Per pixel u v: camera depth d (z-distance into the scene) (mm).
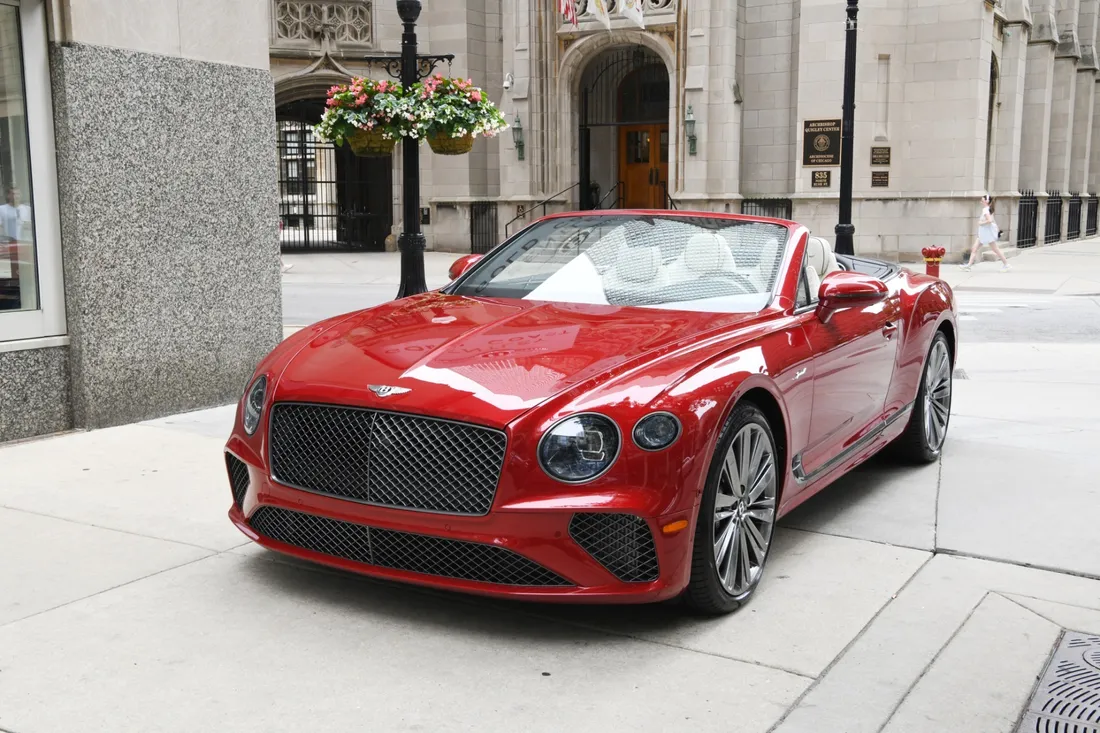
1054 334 12234
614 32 26281
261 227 7727
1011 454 6398
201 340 7336
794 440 4336
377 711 3078
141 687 3209
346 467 3670
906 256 24656
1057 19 35031
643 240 5074
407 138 10047
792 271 4773
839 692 3238
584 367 3697
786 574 4301
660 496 3453
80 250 6465
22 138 6262
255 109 7582
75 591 3977
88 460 5914
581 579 3451
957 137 23922
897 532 4875
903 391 5750
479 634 3637
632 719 3049
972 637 3672
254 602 3887
